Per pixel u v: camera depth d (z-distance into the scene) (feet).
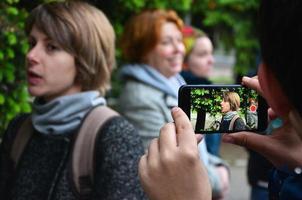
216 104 4.34
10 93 9.00
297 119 3.17
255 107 4.42
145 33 10.79
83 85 7.30
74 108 6.95
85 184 6.60
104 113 6.82
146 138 10.26
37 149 7.02
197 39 13.15
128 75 10.64
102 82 7.41
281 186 3.64
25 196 6.86
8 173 7.25
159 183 3.35
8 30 8.45
